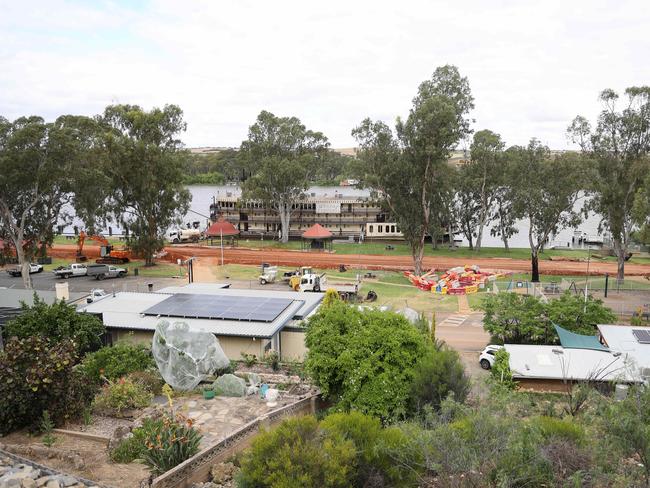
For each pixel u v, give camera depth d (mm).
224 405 24422
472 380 30297
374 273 76312
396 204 71062
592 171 64562
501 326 43562
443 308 57312
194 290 49531
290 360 36250
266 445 16109
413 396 26156
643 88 63156
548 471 15227
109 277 70938
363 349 27328
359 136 69875
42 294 43562
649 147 64062
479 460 15328
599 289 64375
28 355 21297
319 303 44500
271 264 81500
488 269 76688
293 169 96438
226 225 101875
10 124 58125
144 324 37562
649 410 17328
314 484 14984
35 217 62719
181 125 83562
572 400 27750
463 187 92625
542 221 68188
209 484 17062
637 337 38250
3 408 20156
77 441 19859
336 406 26969
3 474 15594
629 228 67062
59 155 58656
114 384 24812
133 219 81375
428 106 65062
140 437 18562
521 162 81125
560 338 39000
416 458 16812
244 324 37250
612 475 14461
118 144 73625
